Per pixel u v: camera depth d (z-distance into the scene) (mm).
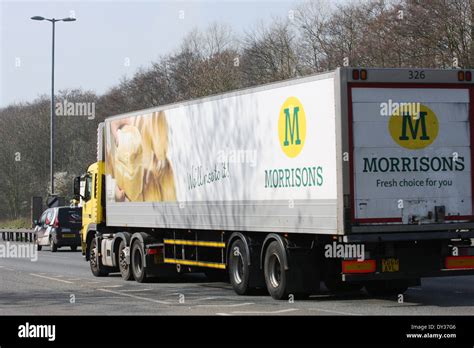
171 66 55562
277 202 17750
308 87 16891
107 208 26109
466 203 17016
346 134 16109
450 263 17031
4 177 71750
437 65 36062
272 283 18203
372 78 16359
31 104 72125
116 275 27328
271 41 46594
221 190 19703
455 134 16984
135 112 24266
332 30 43281
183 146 21391
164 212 22406
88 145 65625
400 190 16516
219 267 20344
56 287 22688
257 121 18375
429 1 35625
